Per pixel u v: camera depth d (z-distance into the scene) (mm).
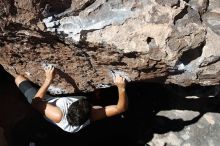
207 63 2531
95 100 3891
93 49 2600
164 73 2688
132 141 3824
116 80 2871
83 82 3127
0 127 3820
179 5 2357
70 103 2887
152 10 2373
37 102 2938
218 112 3684
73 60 2836
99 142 3906
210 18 2514
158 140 3730
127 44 2451
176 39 2387
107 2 2416
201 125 3672
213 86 3645
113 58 2629
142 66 2613
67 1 2381
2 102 4070
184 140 3672
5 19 2336
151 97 3879
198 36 2406
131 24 2414
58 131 4004
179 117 3738
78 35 2467
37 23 2404
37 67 3039
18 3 2277
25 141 3969
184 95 3775
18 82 3219
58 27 2457
